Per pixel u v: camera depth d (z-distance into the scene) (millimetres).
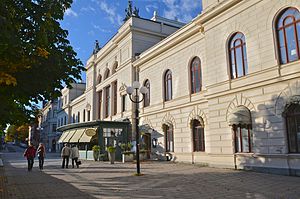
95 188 11211
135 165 21609
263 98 15547
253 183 11742
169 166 20125
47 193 10195
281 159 14336
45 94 9180
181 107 23609
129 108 31281
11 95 8508
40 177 14977
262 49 15852
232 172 15648
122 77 33625
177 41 24438
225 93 17938
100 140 29109
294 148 13984
